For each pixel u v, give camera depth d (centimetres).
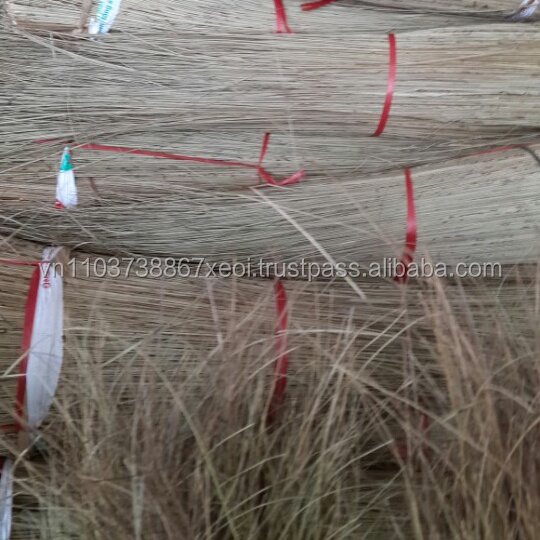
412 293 150
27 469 131
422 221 152
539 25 156
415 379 133
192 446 130
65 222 161
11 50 151
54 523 128
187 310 146
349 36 154
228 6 159
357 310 149
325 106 153
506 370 133
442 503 120
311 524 124
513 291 151
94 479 119
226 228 158
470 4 167
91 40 151
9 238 149
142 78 151
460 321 142
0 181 156
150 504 118
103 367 138
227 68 151
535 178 150
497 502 118
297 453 127
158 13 156
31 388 136
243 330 141
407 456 131
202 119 154
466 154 162
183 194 159
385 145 163
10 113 152
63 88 151
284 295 147
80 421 134
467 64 152
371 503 130
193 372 134
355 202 149
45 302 140
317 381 137
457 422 124
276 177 162
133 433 125
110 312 143
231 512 123
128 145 156
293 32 159
